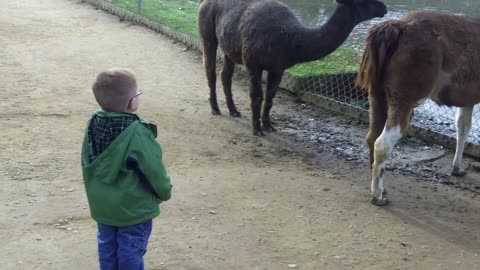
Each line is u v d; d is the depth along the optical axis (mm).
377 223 4992
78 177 5402
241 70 8812
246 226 4852
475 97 5316
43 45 10203
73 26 11953
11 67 8688
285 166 5906
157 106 7430
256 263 4434
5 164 5535
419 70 5012
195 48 10180
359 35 9867
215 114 7266
